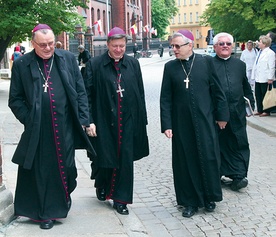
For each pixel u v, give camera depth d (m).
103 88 5.17
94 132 5.04
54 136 4.54
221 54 6.45
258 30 25.30
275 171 7.38
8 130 10.34
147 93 19.17
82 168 7.49
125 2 64.06
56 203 4.68
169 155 8.60
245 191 6.36
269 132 10.76
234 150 6.33
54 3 17.81
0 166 4.91
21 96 4.62
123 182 5.19
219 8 23.19
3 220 4.69
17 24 17.03
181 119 5.39
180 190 5.51
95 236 4.56
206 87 5.41
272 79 11.96
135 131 5.20
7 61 32.06
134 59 5.32
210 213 5.56
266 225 5.17
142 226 4.94
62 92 4.57
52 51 4.51
